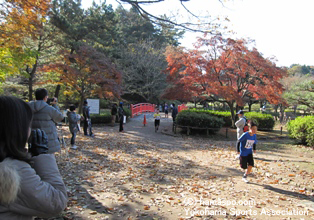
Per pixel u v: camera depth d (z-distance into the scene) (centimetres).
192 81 1583
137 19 3394
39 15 931
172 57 1652
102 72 1706
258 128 1850
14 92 2341
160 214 428
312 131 1097
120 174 683
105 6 2131
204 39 1563
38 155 151
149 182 622
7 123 134
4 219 128
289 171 713
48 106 491
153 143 1238
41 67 1742
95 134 1394
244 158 633
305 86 2086
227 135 1584
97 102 1828
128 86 3300
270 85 1576
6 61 1139
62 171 674
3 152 132
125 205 465
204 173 720
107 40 2231
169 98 1645
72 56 1620
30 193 130
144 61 3175
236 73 1709
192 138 1459
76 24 1969
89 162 789
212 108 3747
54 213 142
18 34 914
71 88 2112
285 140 1458
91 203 470
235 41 1530
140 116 2680
